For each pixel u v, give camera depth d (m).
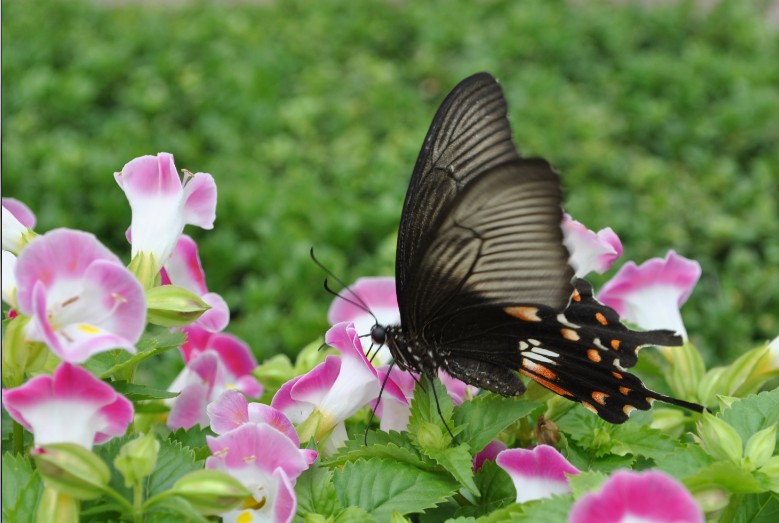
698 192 1.55
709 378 0.65
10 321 0.55
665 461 0.56
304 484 0.58
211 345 0.67
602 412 0.61
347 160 1.61
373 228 1.41
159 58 1.91
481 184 0.58
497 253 0.59
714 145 1.73
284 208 1.42
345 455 0.59
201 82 1.86
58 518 0.54
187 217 0.60
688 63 1.95
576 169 1.60
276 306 1.29
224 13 2.28
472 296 0.60
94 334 0.53
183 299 0.57
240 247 1.36
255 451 0.56
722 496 0.55
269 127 1.72
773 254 1.41
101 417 0.55
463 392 0.64
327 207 1.43
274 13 2.29
